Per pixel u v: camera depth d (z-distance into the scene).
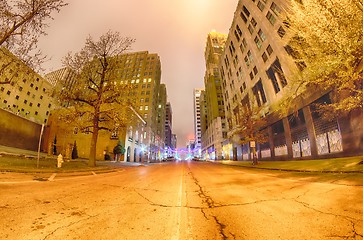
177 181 9.06
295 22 10.40
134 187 7.07
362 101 10.13
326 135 17.23
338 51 8.37
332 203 4.20
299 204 4.27
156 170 18.16
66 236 2.62
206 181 9.01
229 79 48.50
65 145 37.28
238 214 3.68
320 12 8.65
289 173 11.51
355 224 2.96
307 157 19.80
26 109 53.25
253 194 5.60
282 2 22.31
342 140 15.33
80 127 18.73
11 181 7.41
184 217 3.53
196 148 167.88
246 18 34.31
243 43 37.00
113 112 19.06
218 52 79.25
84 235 2.66
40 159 18.27
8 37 12.18
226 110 53.00
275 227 2.97
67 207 4.10
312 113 18.92
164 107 114.12
